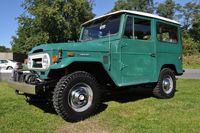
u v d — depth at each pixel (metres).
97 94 5.18
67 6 32.41
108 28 6.15
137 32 6.24
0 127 4.48
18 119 4.95
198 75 15.58
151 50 6.57
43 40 32.50
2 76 14.63
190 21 53.62
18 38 41.50
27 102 6.38
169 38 7.20
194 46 40.34
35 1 33.94
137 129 4.35
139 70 6.25
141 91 8.21
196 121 4.76
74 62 4.89
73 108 4.88
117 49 5.79
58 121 4.88
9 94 7.46
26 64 6.03
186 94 7.57
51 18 31.92
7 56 43.72
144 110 5.59
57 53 4.93
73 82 4.84
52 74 5.08
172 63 7.27
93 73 5.54
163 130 4.27
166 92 7.00
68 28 33.09
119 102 6.48
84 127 4.55
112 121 4.82
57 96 4.73
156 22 6.75
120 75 5.84
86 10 34.84
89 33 6.68
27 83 5.17
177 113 5.33
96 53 5.39
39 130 4.36
